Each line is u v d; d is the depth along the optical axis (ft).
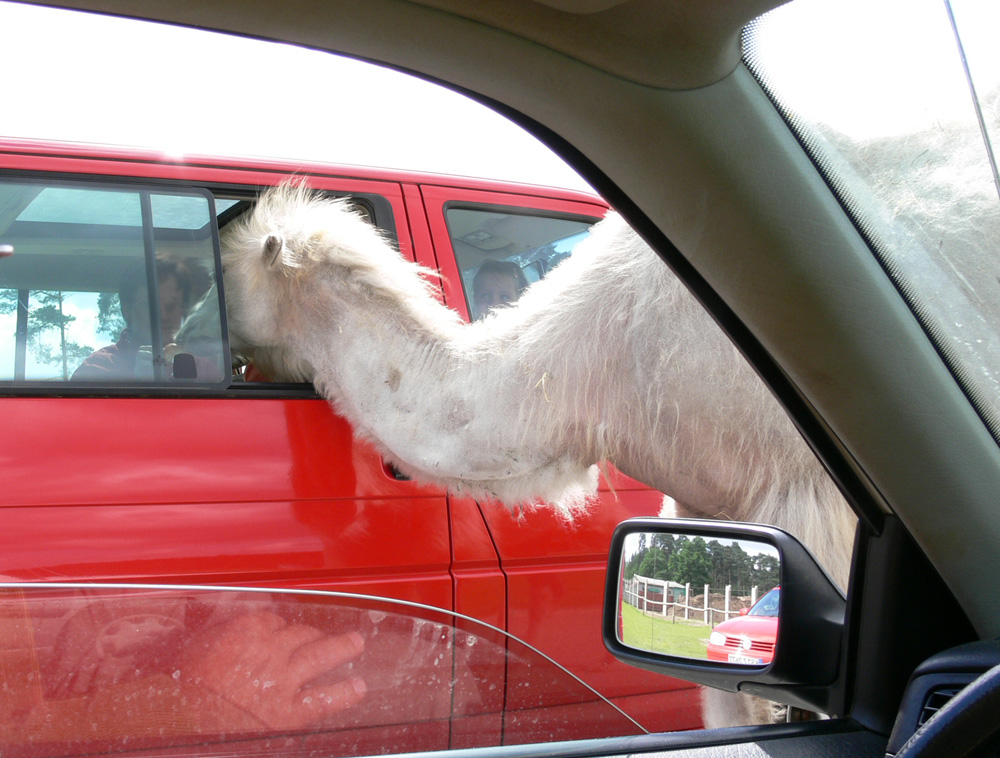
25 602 4.67
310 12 3.49
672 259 4.92
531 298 10.39
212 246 11.44
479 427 9.93
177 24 3.54
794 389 4.93
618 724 5.26
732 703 9.12
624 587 5.81
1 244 10.30
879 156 5.01
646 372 9.64
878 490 4.63
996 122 5.42
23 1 3.32
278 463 10.73
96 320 10.68
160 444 10.26
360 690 4.94
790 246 4.40
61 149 10.75
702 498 10.15
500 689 5.21
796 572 4.79
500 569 11.62
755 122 4.25
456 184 13.28
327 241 10.94
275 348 11.62
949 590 4.58
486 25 3.69
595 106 4.14
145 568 9.70
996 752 3.20
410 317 10.66
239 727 4.55
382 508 11.09
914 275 4.74
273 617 4.98
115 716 4.42
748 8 3.58
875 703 4.50
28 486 9.55
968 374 4.69
